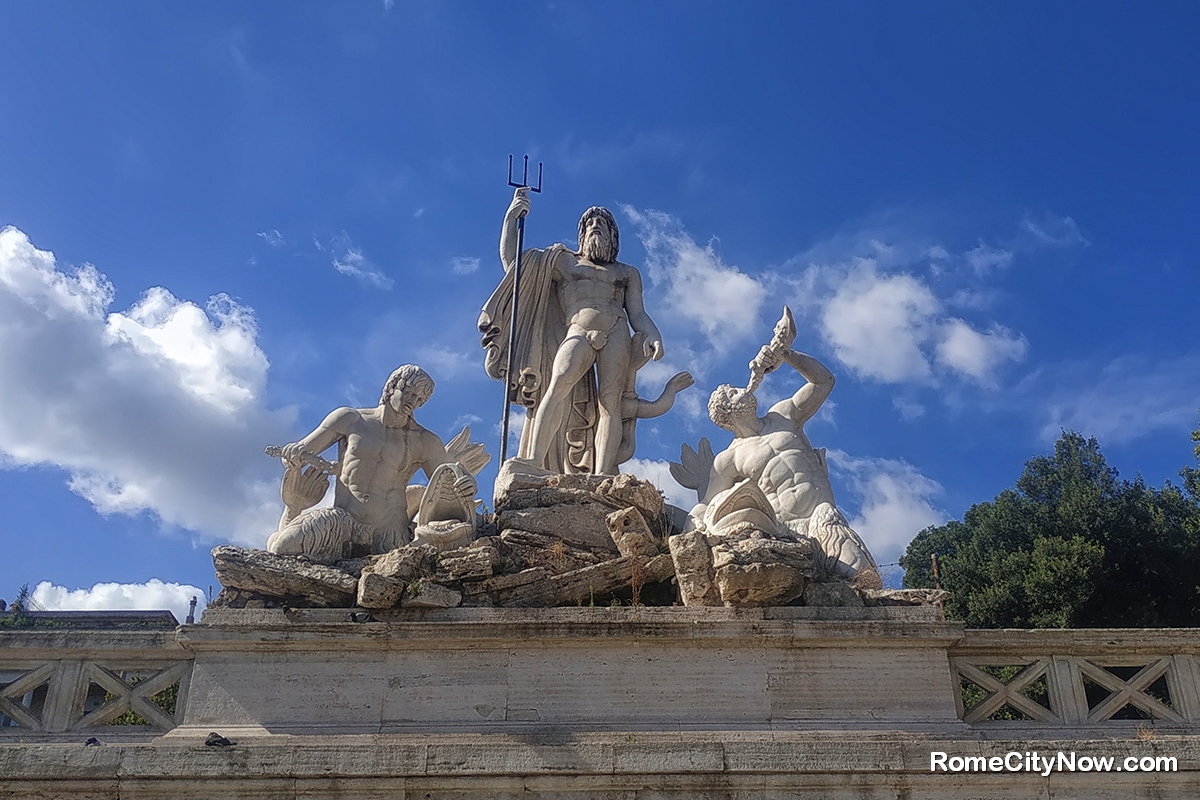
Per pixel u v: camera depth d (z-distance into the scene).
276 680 7.88
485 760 6.88
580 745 6.97
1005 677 15.37
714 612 8.16
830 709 7.90
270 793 6.80
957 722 7.88
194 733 7.56
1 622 19.81
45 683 8.49
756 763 6.91
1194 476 22.34
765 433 10.64
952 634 8.13
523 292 11.59
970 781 6.95
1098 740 7.09
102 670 7.97
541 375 11.45
